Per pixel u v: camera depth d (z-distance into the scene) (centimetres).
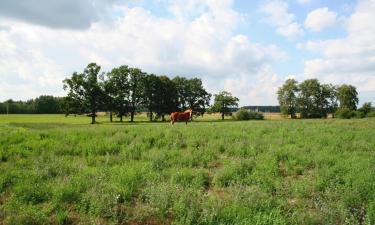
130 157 1355
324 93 12619
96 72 9362
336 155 1368
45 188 879
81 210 775
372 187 932
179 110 11406
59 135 1803
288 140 1753
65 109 8938
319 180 997
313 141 1720
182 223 719
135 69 10350
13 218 704
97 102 8994
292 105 12612
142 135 1806
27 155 1348
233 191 915
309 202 862
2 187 916
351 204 840
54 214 758
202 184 1001
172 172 1077
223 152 1509
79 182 927
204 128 2234
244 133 1983
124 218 749
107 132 1920
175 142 1638
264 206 799
